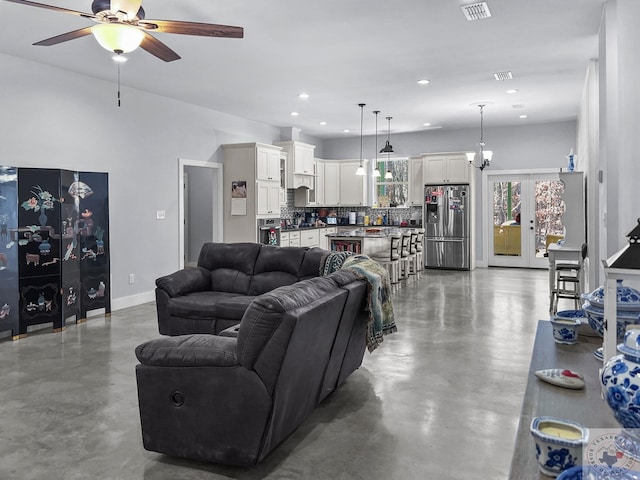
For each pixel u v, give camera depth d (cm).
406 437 294
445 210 1046
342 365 359
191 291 521
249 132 947
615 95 391
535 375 172
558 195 1034
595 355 193
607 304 154
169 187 755
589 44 521
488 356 450
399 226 1131
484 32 482
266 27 463
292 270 505
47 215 541
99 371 417
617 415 113
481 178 1079
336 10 426
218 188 867
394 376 400
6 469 259
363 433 300
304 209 1170
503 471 255
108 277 629
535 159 1032
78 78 609
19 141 545
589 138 604
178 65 580
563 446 111
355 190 1160
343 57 557
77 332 548
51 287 546
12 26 452
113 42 312
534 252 1061
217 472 256
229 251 541
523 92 737
